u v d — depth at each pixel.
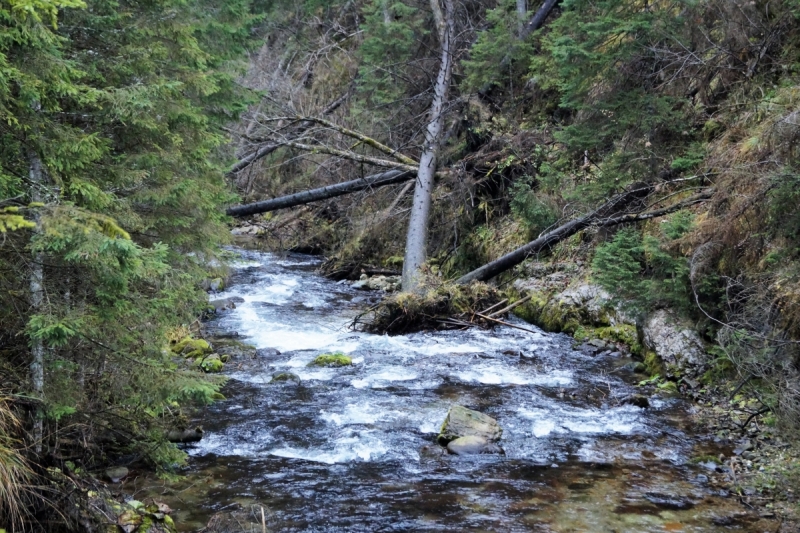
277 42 25.17
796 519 5.31
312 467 6.27
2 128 4.22
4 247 4.39
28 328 4.21
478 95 16.77
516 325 12.09
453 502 5.59
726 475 6.16
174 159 5.67
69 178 4.61
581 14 11.72
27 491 4.13
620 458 6.58
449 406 8.07
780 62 9.97
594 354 10.50
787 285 6.93
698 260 8.13
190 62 6.55
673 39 10.73
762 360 6.79
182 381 5.07
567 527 5.16
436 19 16.64
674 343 9.09
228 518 5.10
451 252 16.08
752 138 7.55
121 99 4.64
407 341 11.42
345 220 19.53
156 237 6.01
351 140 18.66
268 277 17.28
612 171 11.08
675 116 10.63
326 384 8.93
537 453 6.70
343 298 15.01
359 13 24.09
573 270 12.60
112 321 4.82
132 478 5.72
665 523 5.23
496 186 16.02
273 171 21.62
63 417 4.95
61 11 5.04
